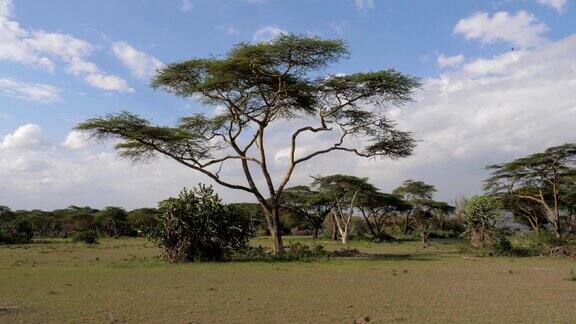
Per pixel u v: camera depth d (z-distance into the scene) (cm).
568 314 959
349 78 2448
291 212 6450
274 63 2338
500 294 1222
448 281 1499
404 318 917
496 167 4162
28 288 1322
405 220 6581
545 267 2008
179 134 2580
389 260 2350
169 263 2167
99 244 4278
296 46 2234
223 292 1245
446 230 6338
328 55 2297
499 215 3045
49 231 7094
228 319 902
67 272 1761
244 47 2238
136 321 884
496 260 2370
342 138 2800
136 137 2538
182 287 1343
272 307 1023
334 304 1062
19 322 875
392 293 1231
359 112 2738
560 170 3869
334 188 4888
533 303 1084
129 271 1802
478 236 3048
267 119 2633
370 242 4709
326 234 6431
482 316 938
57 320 892
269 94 2641
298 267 1967
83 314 947
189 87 2531
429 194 5788
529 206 4434
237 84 2488
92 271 1803
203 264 2105
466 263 2186
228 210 2366
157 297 1158
